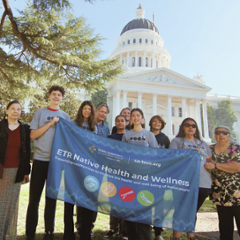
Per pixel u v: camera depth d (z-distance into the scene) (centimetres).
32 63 939
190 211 342
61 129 370
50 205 370
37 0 690
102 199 344
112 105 4644
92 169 355
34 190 369
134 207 342
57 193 336
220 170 386
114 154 364
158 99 4791
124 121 485
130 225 352
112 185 351
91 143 367
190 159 367
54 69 934
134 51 6072
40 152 377
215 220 587
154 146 399
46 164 378
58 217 527
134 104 4672
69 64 880
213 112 5125
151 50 6025
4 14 736
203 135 4544
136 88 4225
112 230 429
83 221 354
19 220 475
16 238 341
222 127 397
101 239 411
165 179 355
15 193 346
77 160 356
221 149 402
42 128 368
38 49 837
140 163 361
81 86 967
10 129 356
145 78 4356
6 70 920
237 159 371
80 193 343
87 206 338
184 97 4459
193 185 354
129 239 347
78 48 898
